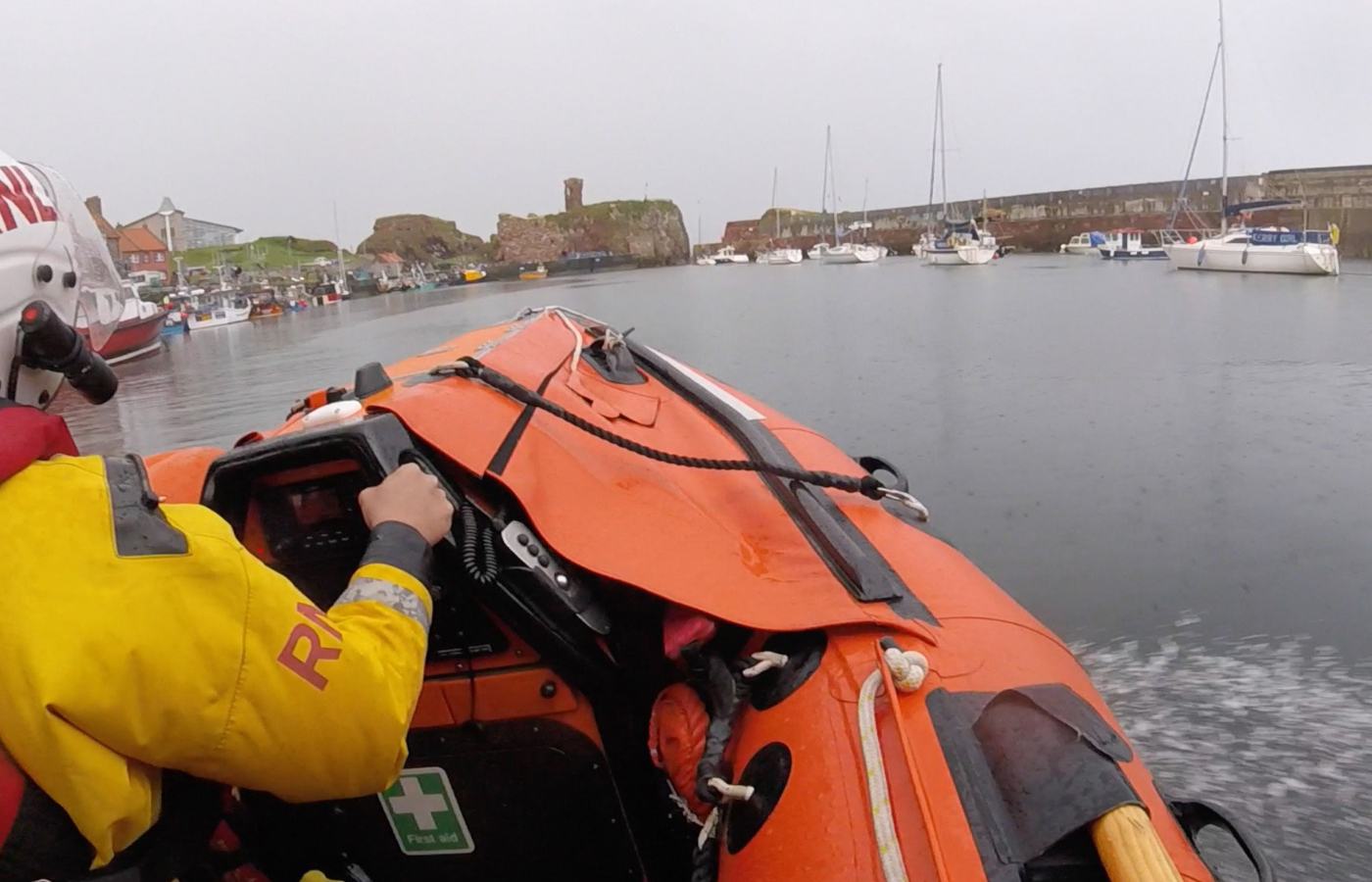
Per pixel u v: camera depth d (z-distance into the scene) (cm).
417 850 224
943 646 191
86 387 143
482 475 193
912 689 171
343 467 188
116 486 117
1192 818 171
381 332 2223
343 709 123
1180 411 827
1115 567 489
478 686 209
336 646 126
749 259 9462
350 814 222
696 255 10888
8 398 128
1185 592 453
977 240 5406
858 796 156
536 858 225
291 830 222
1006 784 153
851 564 210
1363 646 393
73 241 146
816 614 192
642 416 293
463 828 222
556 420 240
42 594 109
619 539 204
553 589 194
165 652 112
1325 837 280
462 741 214
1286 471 630
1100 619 434
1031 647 201
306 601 128
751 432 299
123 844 117
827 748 167
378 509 155
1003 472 661
